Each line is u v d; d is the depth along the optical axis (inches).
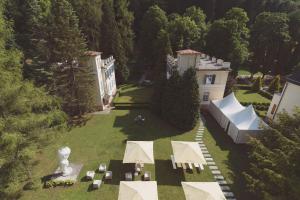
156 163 825.5
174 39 1713.8
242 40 1791.3
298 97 880.3
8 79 585.3
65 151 721.6
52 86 1085.8
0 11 880.3
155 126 1097.4
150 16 1900.8
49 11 1380.4
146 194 558.9
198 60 1146.0
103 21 1528.1
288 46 1886.1
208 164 827.4
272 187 534.9
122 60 1633.9
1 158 528.7
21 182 644.1
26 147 588.1
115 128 1067.9
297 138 506.6
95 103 1234.6
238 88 1713.8
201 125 1122.0
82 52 1064.2
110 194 672.4
